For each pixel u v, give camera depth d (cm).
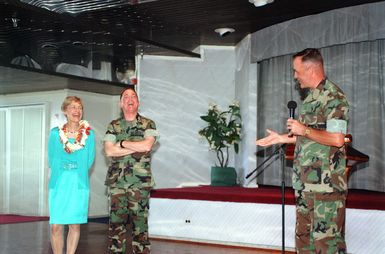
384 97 608
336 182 288
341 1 600
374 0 597
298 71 303
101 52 759
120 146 395
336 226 288
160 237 611
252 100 755
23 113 901
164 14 646
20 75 699
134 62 797
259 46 732
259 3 573
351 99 640
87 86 799
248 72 761
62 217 407
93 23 622
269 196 538
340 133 283
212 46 812
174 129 805
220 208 570
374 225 477
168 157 802
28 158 891
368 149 620
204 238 579
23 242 577
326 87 296
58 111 855
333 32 632
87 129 420
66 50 711
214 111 762
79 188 413
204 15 653
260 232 543
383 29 582
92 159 427
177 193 602
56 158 412
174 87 809
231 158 805
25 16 568
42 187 869
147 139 397
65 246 545
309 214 298
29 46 673
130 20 671
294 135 312
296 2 602
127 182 396
